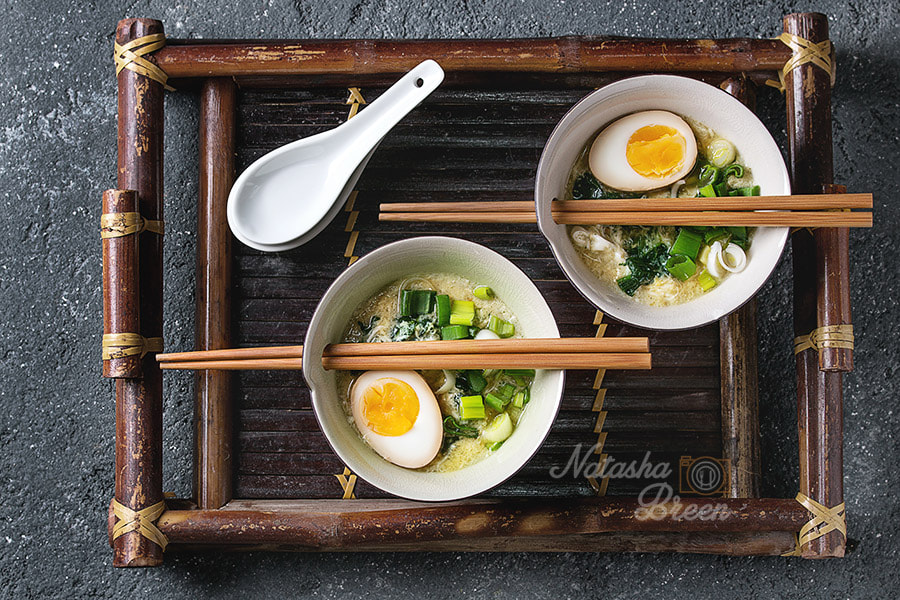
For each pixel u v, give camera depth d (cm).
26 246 61
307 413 57
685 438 57
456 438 53
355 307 54
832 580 59
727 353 57
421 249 52
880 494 60
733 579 59
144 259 54
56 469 60
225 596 59
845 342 54
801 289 55
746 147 53
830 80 56
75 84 61
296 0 61
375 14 61
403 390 52
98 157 61
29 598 59
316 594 59
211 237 56
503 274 52
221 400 55
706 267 53
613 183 54
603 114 53
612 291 54
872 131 61
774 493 59
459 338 53
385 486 50
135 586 59
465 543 56
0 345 60
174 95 60
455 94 57
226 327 56
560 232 53
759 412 60
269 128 57
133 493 53
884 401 60
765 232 53
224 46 55
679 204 52
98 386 60
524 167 57
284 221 56
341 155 56
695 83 52
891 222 61
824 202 52
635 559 59
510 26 61
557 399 51
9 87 61
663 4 61
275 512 54
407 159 57
